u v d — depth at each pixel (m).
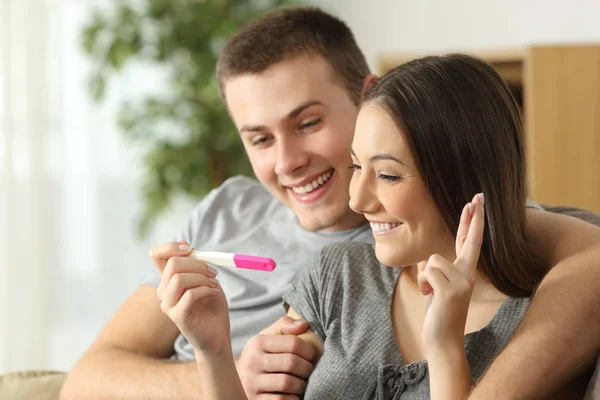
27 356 3.62
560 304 1.06
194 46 3.50
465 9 3.57
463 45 3.60
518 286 1.14
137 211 3.99
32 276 3.63
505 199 1.12
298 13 1.62
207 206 1.82
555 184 2.62
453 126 1.09
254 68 1.56
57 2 3.67
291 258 1.65
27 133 3.60
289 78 1.55
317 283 1.36
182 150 3.53
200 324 1.17
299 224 1.70
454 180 1.09
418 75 1.11
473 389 1.01
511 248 1.13
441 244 1.12
